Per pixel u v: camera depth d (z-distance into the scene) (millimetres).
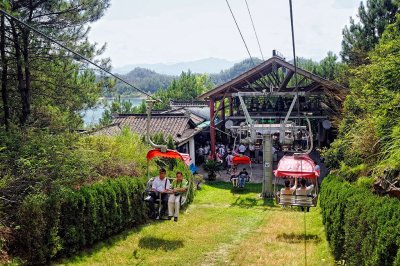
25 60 15617
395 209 7621
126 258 11227
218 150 34125
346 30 28969
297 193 14711
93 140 15992
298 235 14133
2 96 15898
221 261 11070
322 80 27812
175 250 12094
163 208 13289
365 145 12445
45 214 9938
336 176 14539
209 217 17688
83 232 11281
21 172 10445
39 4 15422
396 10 26188
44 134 12547
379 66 12219
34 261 9602
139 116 31875
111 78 18781
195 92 64062
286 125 22609
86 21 16781
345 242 9570
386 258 7191
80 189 11695
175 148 25891
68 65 17422
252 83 35688
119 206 13328
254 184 27375
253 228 15617
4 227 9180
